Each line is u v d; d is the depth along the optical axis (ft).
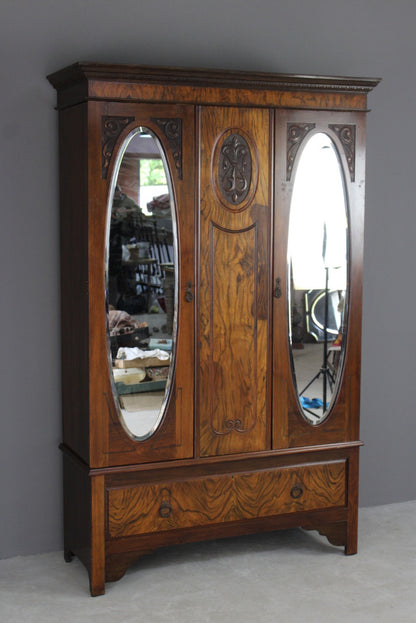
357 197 10.19
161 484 9.60
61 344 10.36
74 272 9.65
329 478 10.44
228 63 11.07
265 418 10.03
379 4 11.80
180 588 9.52
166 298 9.46
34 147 10.14
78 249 9.46
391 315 12.27
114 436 9.34
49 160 10.23
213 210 9.53
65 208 9.91
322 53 11.57
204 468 9.80
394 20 11.91
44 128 10.17
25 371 10.35
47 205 10.27
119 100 8.96
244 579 9.78
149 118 9.13
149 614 8.89
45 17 10.06
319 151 9.95
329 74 11.64
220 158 9.50
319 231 10.06
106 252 9.12
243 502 10.03
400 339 12.37
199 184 9.43
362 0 11.69
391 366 12.36
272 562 10.29
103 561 9.35
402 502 12.67
